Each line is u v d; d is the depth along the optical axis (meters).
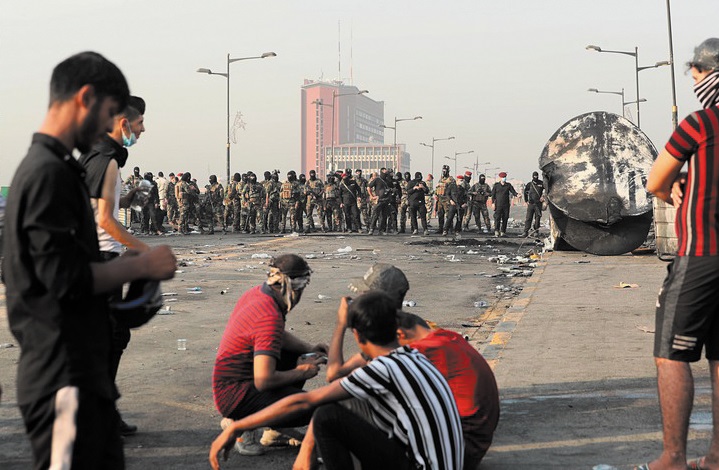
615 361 6.29
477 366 3.81
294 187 27.91
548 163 15.56
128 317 2.43
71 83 2.22
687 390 3.45
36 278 2.16
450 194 26.47
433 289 12.23
